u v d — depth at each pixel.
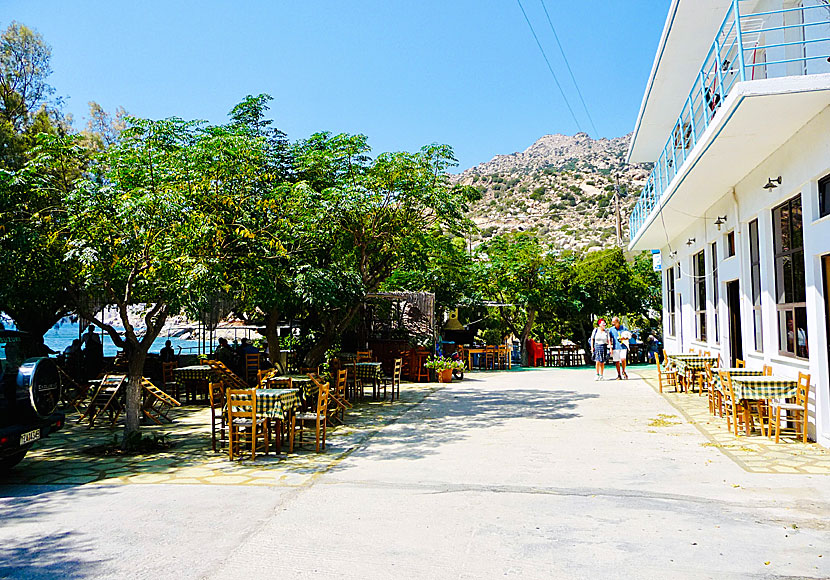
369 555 4.66
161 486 6.97
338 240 13.42
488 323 27.12
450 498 6.23
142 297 9.87
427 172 13.09
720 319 13.39
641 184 85.06
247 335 22.16
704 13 12.19
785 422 9.55
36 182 8.69
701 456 7.85
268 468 7.81
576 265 29.38
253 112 13.70
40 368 7.60
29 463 8.32
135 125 11.50
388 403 14.04
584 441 9.11
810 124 8.14
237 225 9.41
